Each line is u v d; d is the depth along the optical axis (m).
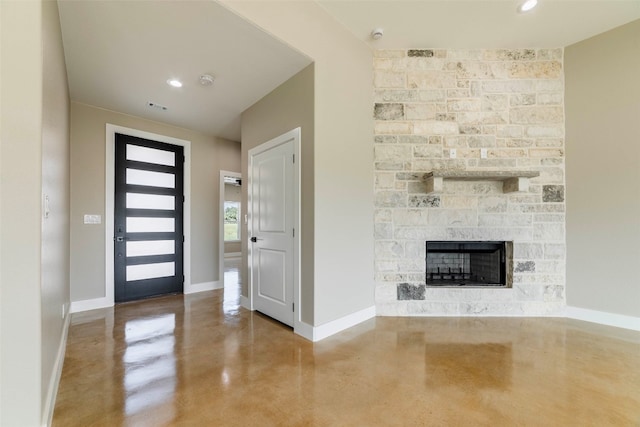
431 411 1.59
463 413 1.57
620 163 2.92
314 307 2.59
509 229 3.24
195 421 1.51
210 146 4.79
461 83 3.29
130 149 3.91
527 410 1.59
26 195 1.20
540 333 2.72
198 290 4.54
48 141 1.49
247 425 1.48
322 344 2.49
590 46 3.10
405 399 1.70
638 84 2.84
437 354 2.29
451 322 3.03
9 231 1.16
